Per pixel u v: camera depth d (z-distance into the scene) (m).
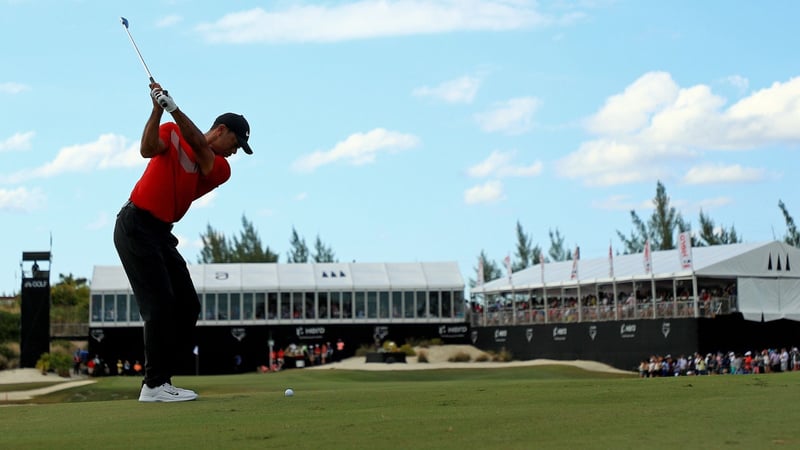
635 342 57.62
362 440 7.18
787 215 97.44
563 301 65.94
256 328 72.75
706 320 54.31
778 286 57.16
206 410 9.66
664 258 64.62
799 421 7.62
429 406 9.55
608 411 8.57
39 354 65.50
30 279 65.81
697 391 10.32
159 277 10.86
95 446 7.18
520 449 6.61
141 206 10.73
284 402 10.36
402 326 74.00
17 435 8.05
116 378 49.34
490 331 71.19
